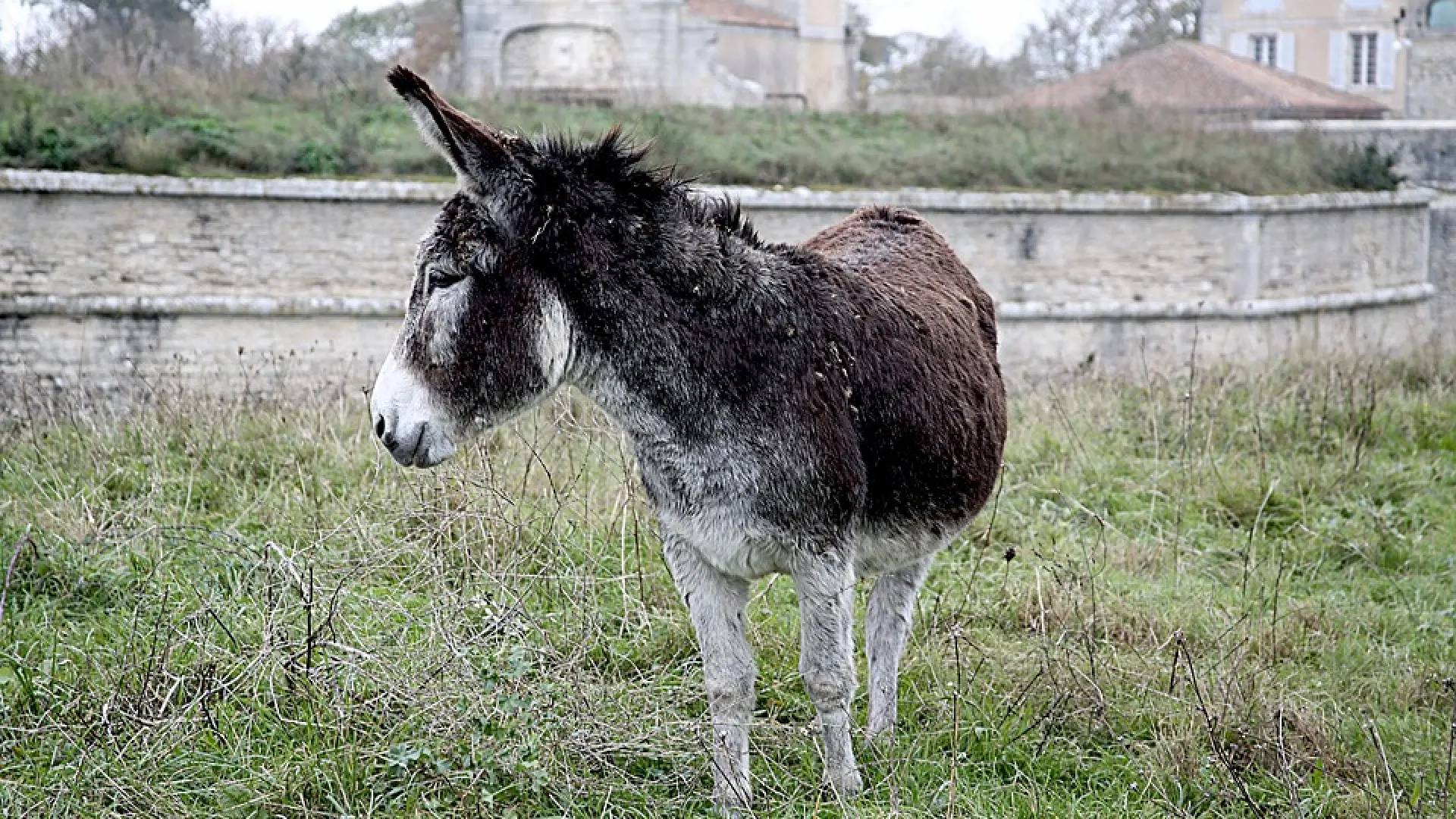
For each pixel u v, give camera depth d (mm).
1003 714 5688
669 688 5602
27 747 5062
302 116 19172
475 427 4527
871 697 5516
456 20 44125
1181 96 38188
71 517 7012
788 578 6883
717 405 4492
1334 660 6434
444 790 4855
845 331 4750
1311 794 5156
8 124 16359
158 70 20938
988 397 5477
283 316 16156
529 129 19062
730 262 4578
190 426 8727
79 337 15438
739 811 4828
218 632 5805
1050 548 7652
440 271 4457
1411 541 8312
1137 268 19141
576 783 4902
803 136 20828
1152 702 5770
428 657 5355
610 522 6949
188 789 4797
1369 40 49531
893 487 4910
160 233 15750
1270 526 8586
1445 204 24109
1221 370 12859
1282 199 19703
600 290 4473
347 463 8047
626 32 31766
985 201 18297
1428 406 11336
